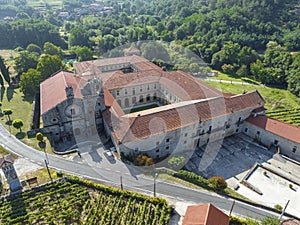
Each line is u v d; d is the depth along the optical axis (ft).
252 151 229.45
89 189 179.73
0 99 316.19
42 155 212.43
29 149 219.20
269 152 228.22
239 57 432.66
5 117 273.54
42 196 172.96
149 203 168.14
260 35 509.76
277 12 591.37
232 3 607.78
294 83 358.23
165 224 155.22
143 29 465.88
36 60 392.88
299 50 503.20
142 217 157.99
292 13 594.24
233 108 233.96
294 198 181.27
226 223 141.59
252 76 421.59
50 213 162.40
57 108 223.71
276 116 294.25
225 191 183.73
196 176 188.55
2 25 580.71
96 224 157.69
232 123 241.76
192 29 486.38
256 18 558.56
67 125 234.58
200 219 138.21
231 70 424.87
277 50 454.81
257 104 249.14
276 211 169.37
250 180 196.44
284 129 224.74
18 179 175.63
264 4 572.51
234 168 209.26
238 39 485.15
